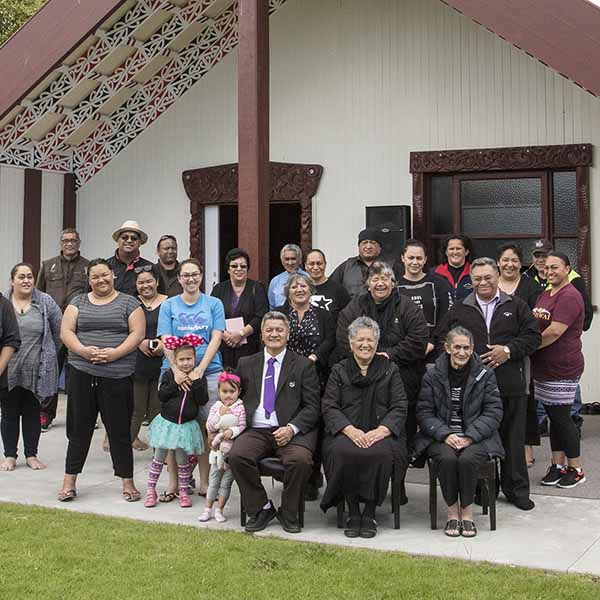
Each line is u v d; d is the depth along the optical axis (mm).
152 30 10445
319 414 6117
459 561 5211
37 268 11273
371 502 5762
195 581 4871
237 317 7406
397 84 10289
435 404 6027
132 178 11547
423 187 10148
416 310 6473
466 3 7723
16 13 19781
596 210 9508
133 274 8641
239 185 7965
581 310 6773
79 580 4906
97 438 8992
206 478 6848
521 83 9789
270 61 10828
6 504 6527
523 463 6340
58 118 11125
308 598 4633
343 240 10508
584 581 4840
